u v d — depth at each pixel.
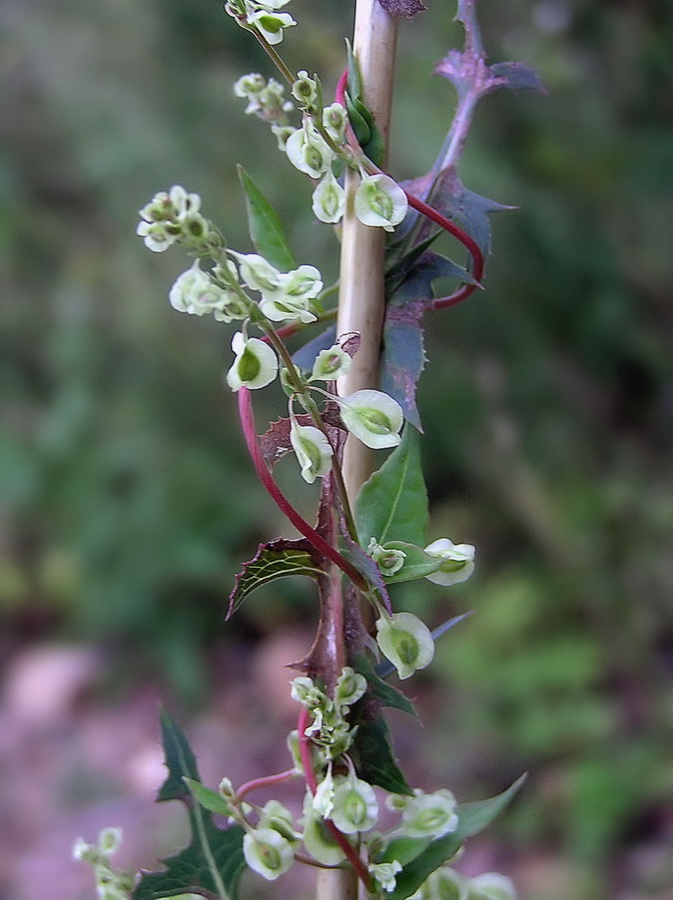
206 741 0.67
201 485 0.77
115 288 0.80
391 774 0.17
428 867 0.17
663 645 0.65
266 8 0.16
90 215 0.86
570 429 0.76
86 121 0.74
